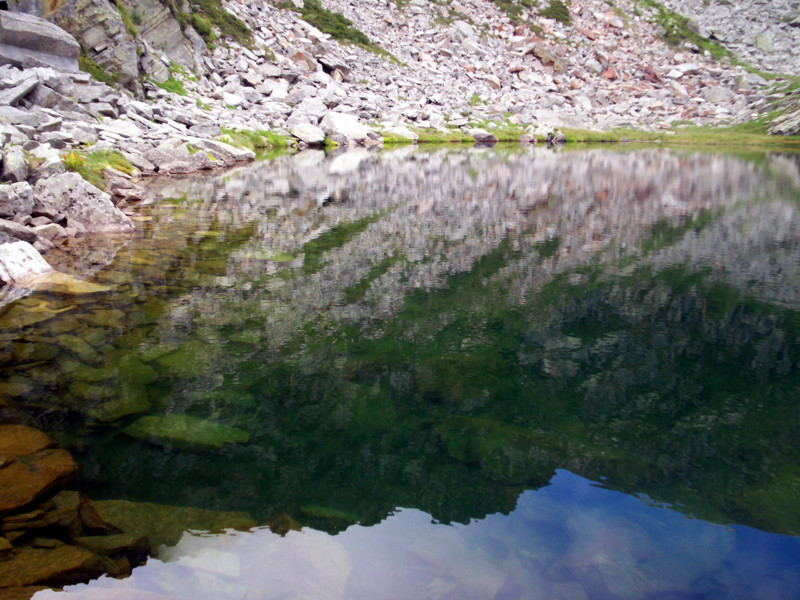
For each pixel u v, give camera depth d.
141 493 3.50
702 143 52.72
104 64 28.02
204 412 4.57
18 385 4.99
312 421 4.44
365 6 69.31
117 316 6.96
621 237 12.37
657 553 3.04
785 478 3.69
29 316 6.92
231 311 7.22
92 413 4.50
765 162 32.94
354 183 21.75
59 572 2.82
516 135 54.22
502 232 12.88
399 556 2.99
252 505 3.40
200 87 37.62
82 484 3.57
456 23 72.19
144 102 29.58
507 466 3.85
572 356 5.80
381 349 5.97
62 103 22.67
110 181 16.78
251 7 53.31
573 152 40.84
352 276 9.01
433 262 10.03
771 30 83.81
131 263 9.60
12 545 2.99
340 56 55.16
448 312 7.24
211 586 2.75
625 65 72.62
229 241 11.44
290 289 8.25
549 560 2.98
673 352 5.94
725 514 3.35
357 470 3.79
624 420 4.47
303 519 3.29
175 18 38.72
